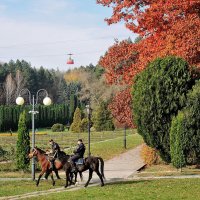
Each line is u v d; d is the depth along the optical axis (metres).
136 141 61.03
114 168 34.91
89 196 22.30
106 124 87.94
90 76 131.50
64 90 170.25
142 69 34.50
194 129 30.44
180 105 31.17
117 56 38.16
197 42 31.59
